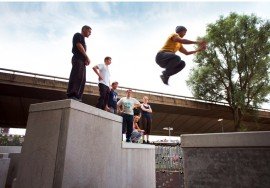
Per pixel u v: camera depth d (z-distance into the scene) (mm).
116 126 4324
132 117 5953
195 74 23266
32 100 17297
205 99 22484
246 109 21922
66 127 2949
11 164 6895
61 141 2926
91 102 18219
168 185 9914
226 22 21438
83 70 3867
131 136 6070
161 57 2893
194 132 27719
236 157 2557
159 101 20250
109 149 3992
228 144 2602
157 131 27156
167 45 2943
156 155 10539
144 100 6777
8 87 15570
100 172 3629
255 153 2443
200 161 2811
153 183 6121
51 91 16453
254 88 21500
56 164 2855
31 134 3223
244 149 2518
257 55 20672
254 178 2400
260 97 21250
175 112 22266
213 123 25562
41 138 3113
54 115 3117
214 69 22406
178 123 24531
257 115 22391
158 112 21828
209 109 22594
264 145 2367
